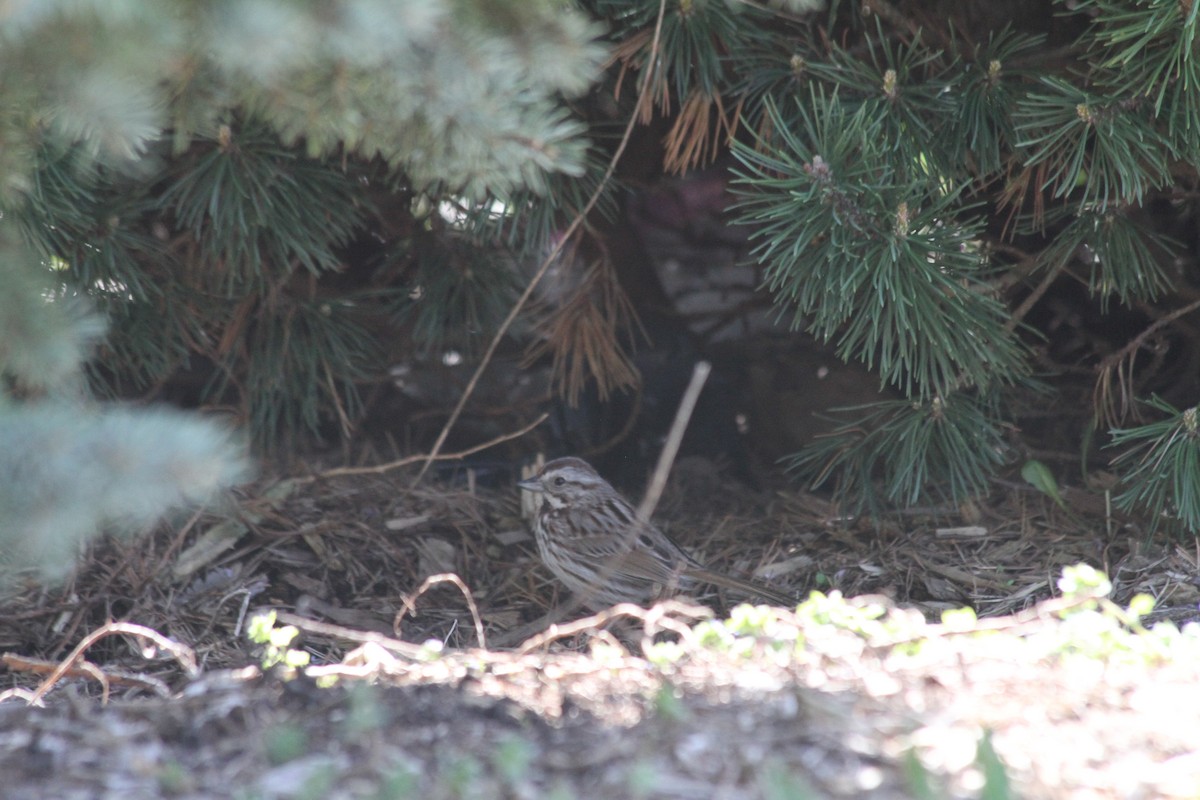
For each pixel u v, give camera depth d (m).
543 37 6.36
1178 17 7.94
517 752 5.59
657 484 7.24
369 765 5.79
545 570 11.21
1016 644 7.13
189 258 10.79
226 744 6.16
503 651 9.52
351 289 12.43
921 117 9.19
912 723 6.01
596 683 6.86
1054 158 9.09
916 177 8.98
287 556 10.78
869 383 13.05
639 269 14.12
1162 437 9.73
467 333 12.38
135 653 9.38
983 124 8.96
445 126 6.53
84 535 6.96
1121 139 8.27
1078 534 10.66
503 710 6.45
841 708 6.20
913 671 6.73
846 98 9.32
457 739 6.08
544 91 7.12
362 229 11.70
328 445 13.59
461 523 11.73
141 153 9.09
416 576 10.90
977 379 9.26
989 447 10.05
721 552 11.46
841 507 10.78
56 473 5.32
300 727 6.32
